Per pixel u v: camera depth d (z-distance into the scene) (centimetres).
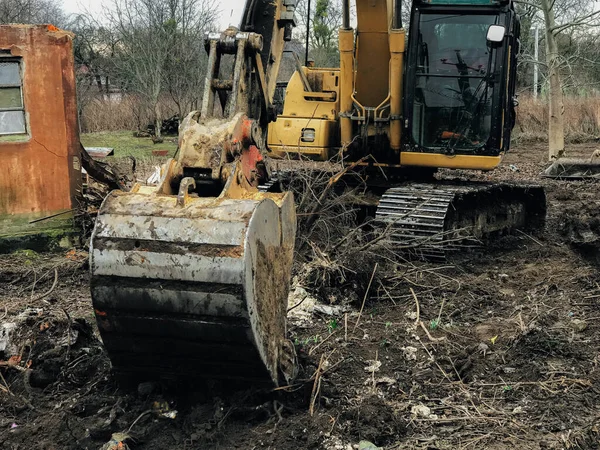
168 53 2089
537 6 1805
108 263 404
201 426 424
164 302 402
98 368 489
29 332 548
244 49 570
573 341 564
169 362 433
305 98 964
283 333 467
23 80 827
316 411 447
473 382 504
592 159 1497
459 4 813
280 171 881
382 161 891
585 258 834
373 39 850
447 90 831
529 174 1580
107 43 2431
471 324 615
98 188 945
